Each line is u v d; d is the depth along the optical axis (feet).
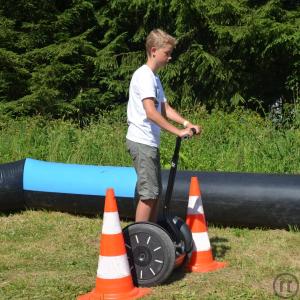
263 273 21.56
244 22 51.52
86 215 29.58
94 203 28.66
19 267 22.57
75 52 57.67
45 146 38.70
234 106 53.47
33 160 30.55
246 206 26.35
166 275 20.21
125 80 58.18
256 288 20.30
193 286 20.44
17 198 29.76
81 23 60.85
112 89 58.49
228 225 27.17
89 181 28.66
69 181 29.01
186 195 26.94
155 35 20.86
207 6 51.65
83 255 23.73
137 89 20.65
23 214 29.84
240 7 50.78
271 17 50.57
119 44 58.03
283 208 25.98
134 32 60.49
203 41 55.47
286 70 54.34
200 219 22.16
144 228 20.27
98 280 19.71
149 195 20.68
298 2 53.98
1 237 26.12
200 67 53.57
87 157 36.06
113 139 37.40
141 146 20.61
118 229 19.74
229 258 23.06
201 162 34.09
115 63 57.57
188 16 53.57
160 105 21.22
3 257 23.63
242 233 26.22
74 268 22.33
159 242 20.18
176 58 56.13
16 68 57.82
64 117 54.60
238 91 54.39
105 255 19.63
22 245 25.11
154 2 55.31
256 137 35.37
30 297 19.88
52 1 59.98
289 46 50.29
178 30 54.60
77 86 60.18
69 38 58.49
